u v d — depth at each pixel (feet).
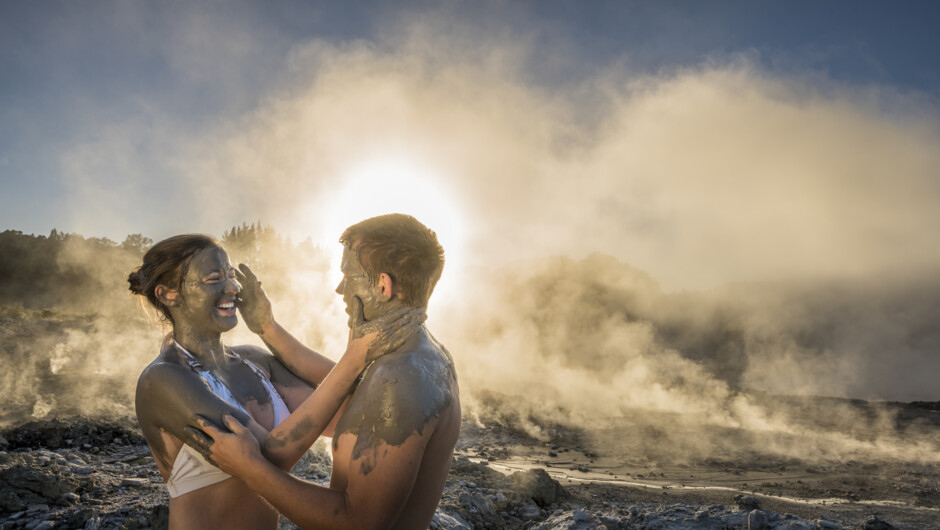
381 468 4.67
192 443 5.32
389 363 4.95
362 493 4.71
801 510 19.12
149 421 5.66
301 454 5.27
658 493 21.95
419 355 5.04
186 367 5.74
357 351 5.16
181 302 6.17
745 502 19.13
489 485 20.01
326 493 4.84
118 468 17.19
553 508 19.10
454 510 15.99
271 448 5.16
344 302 5.48
